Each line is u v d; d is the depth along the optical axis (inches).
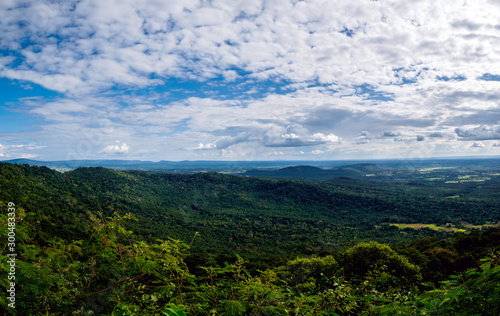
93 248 82.8
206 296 75.9
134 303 71.8
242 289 76.4
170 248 83.9
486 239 834.2
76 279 77.2
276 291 78.5
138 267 77.1
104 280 78.0
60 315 71.7
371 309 82.4
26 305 72.0
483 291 64.2
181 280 79.7
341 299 96.7
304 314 81.2
